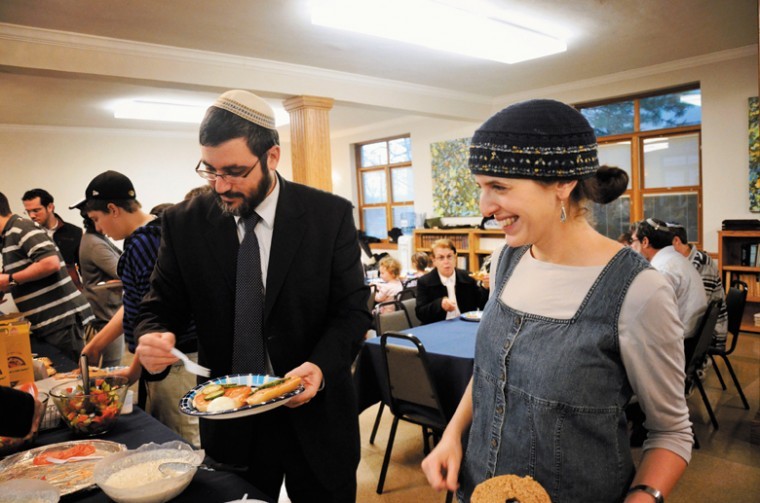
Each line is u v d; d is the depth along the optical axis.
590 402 0.84
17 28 3.85
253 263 1.35
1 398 1.14
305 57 5.07
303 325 1.39
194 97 6.42
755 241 5.57
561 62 5.62
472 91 7.00
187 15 3.82
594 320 0.84
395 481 2.77
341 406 1.39
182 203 1.45
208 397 1.14
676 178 6.22
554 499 0.86
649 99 6.29
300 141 5.65
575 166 0.81
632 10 4.09
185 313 1.48
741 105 5.46
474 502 0.77
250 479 1.39
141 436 1.42
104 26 3.97
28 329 1.72
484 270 3.90
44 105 6.42
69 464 1.20
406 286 5.13
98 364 2.04
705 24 4.50
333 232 1.43
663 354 0.82
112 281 3.04
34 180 7.87
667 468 0.83
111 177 2.02
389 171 9.69
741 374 4.16
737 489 2.54
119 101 6.47
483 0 3.80
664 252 3.19
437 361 2.62
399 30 4.11
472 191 8.17
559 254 0.91
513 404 0.92
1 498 1.00
